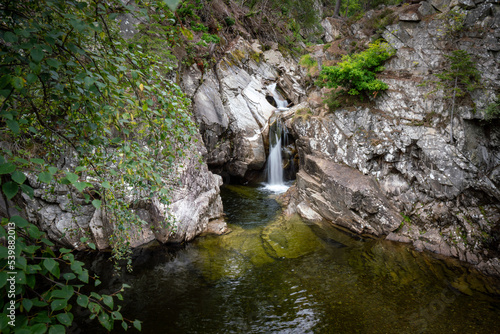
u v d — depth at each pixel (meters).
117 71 2.20
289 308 5.44
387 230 8.41
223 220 9.30
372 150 9.30
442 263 7.02
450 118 8.27
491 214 7.45
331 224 9.20
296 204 10.53
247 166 13.70
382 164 9.28
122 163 2.34
